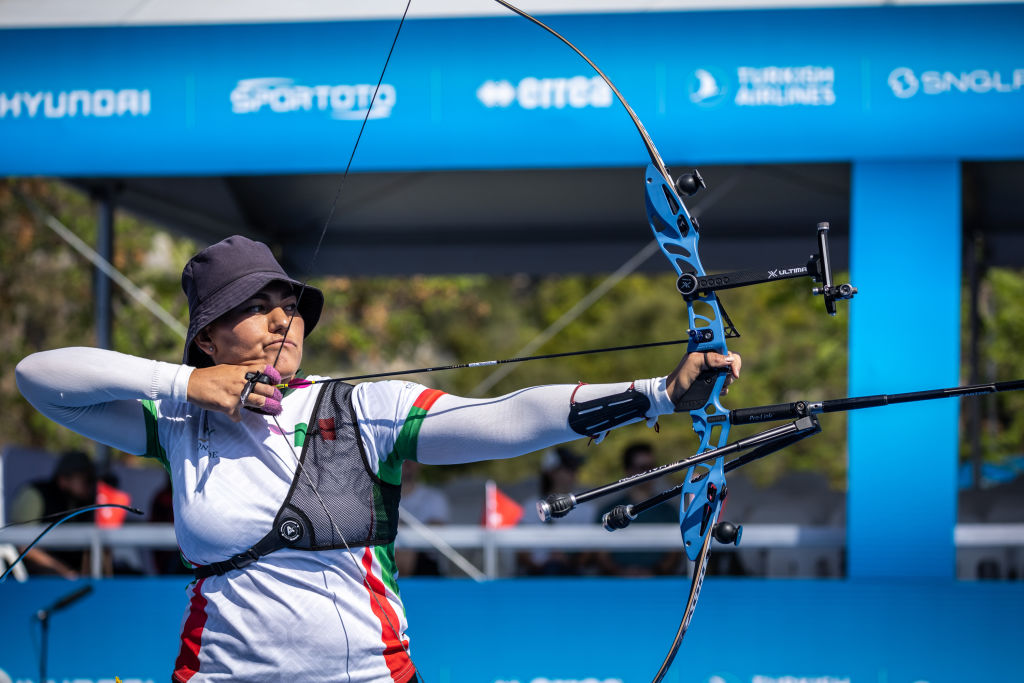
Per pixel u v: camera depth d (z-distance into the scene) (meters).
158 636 9.00
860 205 8.80
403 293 32.47
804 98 8.77
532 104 8.98
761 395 30.06
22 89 9.34
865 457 8.65
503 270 15.86
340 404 4.07
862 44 8.72
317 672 3.80
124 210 13.70
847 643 8.53
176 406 4.17
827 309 3.69
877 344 8.73
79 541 9.54
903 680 8.50
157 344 25.09
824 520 11.30
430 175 12.14
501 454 3.94
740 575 10.44
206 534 3.84
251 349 4.11
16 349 25.19
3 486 11.12
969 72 8.62
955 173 8.70
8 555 9.84
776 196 12.83
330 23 9.12
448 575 10.84
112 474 11.26
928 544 8.56
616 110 8.91
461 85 9.03
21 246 24.69
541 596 8.80
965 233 15.07
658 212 4.00
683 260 3.98
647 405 3.79
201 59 9.23
